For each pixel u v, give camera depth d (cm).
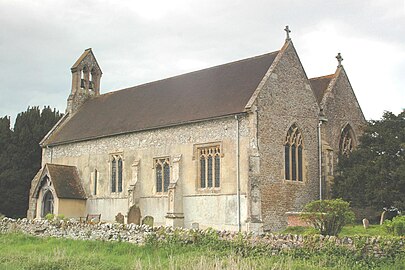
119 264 1878
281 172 3219
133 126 3834
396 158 3294
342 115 3900
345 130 3934
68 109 5022
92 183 4150
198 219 3253
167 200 3484
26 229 3116
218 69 3884
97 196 4072
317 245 1909
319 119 3603
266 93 3203
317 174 3506
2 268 1756
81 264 1828
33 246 2539
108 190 3978
